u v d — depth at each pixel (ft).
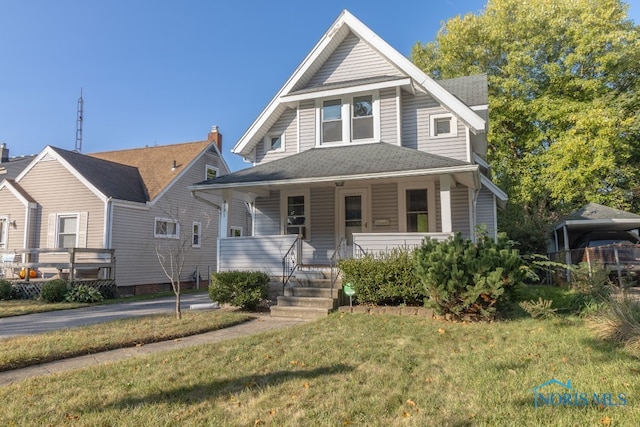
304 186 38.34
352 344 18.69
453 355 16.74
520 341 18.69
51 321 28.89
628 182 69.77
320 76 43.34
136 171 67.10
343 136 40.52
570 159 62.39
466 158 37.58
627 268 37.52
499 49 75.31
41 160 57.00
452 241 25.80
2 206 57.26
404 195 39.17
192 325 24.67
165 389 13.37
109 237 52.06
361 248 32.09
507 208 61.21
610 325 18.80
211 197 70.90
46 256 54.60
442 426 10.41
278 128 44.32
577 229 57.21
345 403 12.00
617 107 65.16
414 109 39.70
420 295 27.81
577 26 69.21
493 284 22.52
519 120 73.00
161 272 59.82
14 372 16.19
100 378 14.66
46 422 11.03
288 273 34.24
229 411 11.63
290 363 15.99
